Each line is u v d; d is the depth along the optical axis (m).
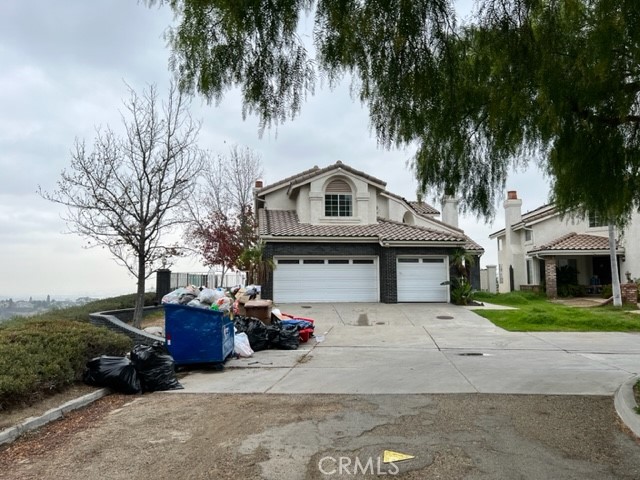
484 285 32.12
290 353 11.40
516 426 5.75
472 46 5.71
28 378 6.41
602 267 28.12
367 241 22.23
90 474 4.47
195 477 4.35
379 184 24.27
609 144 6.52
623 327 15.41
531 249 28.92
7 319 11.91
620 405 6.36
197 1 4.51
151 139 13.47
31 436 5.62
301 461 4.67
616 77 5.96
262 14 4.43
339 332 14.84
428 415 6.21
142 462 4.75
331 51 4.75
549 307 19.95
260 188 28.05
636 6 5.08
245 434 5.52
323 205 23.75
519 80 5.67
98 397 7.36
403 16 4.44
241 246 28.89
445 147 6.84
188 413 6.49
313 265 22.22
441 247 22.12
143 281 13.15
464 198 7.08
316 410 6.49
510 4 5.09
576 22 5.68
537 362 10.04
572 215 7.96
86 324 9.31
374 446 5.07
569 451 4.93
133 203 12.80
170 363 8.11
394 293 21.73
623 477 4.30
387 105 5.67
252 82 4.81
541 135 6.48
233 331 10.66
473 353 11.28
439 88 5.19
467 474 4.36
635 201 7.24
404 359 10.52
